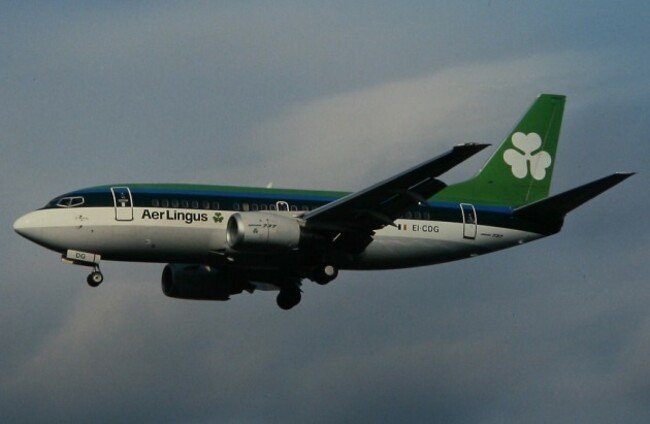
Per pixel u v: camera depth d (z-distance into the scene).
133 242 143.25
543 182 165.88
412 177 134.12
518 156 165.50
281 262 149.62
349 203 140.62
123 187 144.88
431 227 155.38
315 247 146.12
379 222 145.88
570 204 155.88
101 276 144.00
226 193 147.38
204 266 155.88
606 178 148.88
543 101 168.38
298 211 148.88
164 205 144.00
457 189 160.88
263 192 149.38
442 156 127.81
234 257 146.25
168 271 158.00
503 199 163.38
